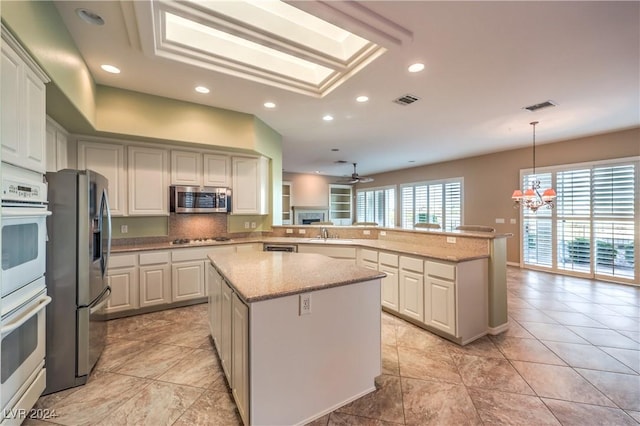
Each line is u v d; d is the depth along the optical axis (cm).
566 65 269
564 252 550
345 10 189
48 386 198
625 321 329
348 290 191
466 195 718
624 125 454
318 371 177
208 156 412
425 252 314
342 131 487
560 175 554
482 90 321
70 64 219
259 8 224
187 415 178
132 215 360
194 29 254
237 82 302
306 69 321
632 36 224
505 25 210
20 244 149
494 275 297
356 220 1106
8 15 135
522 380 215
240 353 169
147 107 334
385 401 192
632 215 473
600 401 191
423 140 549
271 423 160
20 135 149
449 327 276
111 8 193
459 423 172
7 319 136
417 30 215
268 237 483
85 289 210
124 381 213
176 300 370
